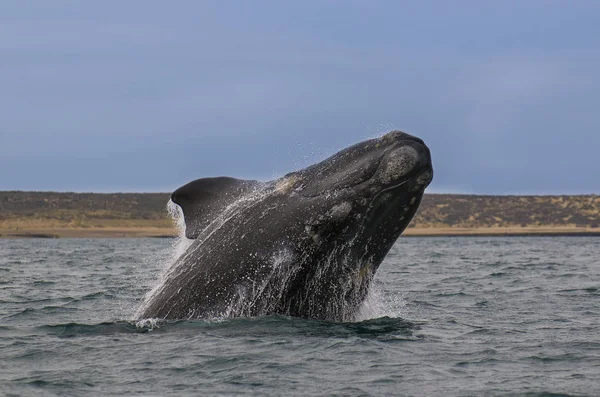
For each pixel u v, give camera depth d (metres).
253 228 43.12
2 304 62.62
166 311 44.31
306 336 42.00
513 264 124.62
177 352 39.78
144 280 88.19
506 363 39.59
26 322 51.84
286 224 42.50
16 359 39.75
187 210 45.41
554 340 45.38
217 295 43.22
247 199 44.25
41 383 35.62
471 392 34.56
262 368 37.53
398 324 47.44
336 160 43.41
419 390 34.81
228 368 37.53
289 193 43.47
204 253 43.97
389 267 115.50
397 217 42.12
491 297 68.06
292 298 43.25
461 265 121.19
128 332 43.97
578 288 77.38
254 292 42.84
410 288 77.31
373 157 41.91
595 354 41.69
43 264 124.50
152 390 34.69
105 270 107.94
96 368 37.84
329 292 43.47
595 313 57.22
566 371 38.19
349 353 39.94
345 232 41.97
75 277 93.69
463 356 40.81
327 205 41.97
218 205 44.78
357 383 35.69
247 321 42.66
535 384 35.88
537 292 73.06
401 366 38.34
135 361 38.69
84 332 45.31
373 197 41.47
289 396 33.94
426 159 41.34
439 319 52.84
